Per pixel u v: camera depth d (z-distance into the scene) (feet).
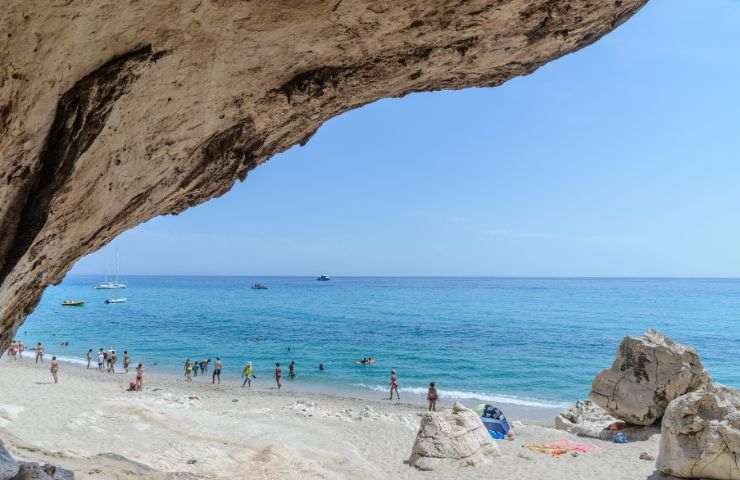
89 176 15.33
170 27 12.57
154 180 18.67
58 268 20.92
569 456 55.83
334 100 19.40
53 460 29.96
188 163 19.10
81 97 12.75
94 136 13.87
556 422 73.10
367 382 122.31
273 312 335.67
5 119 11.64
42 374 102.99
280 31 14.32
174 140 17.06
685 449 42.06
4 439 32.19
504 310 358.43
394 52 16.99
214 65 14.69
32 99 11.83
